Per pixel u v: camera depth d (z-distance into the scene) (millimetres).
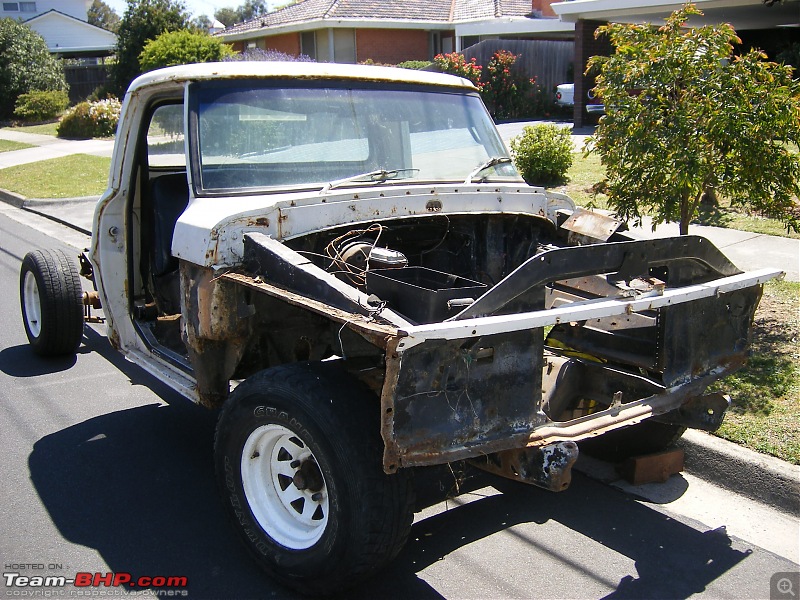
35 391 5570
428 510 3959
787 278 6797
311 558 3057
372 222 3812
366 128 4262
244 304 3574
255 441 3291
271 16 31797
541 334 3172
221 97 3963
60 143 22438
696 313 3764
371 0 29438
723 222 8750
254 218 3510
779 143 5727
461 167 4531
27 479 4270
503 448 3059
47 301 5852
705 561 3502
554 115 21891
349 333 3287
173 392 5586
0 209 13914
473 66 21672
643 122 5594
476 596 3254
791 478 3898
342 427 2887
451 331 2736
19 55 31141
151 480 4262
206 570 3439
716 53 5594
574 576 3395
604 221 4305
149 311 5016
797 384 4836
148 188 5020
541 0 26484
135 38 29328
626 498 4078
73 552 3572
